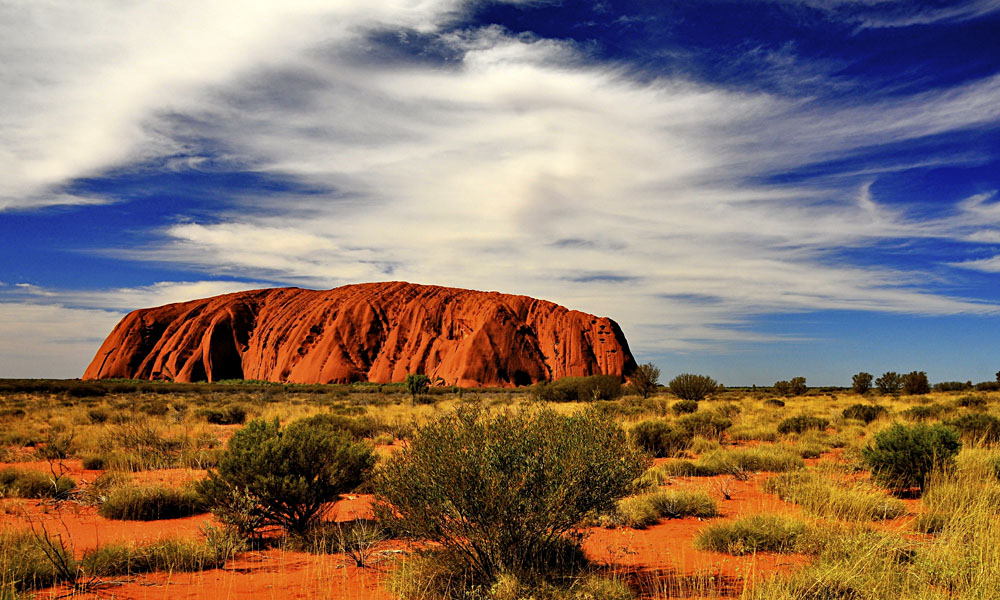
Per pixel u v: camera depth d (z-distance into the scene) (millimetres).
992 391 55156
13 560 6281
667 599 5586
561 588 5551
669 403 36125
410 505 5691
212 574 6668
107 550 6934
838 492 9508
